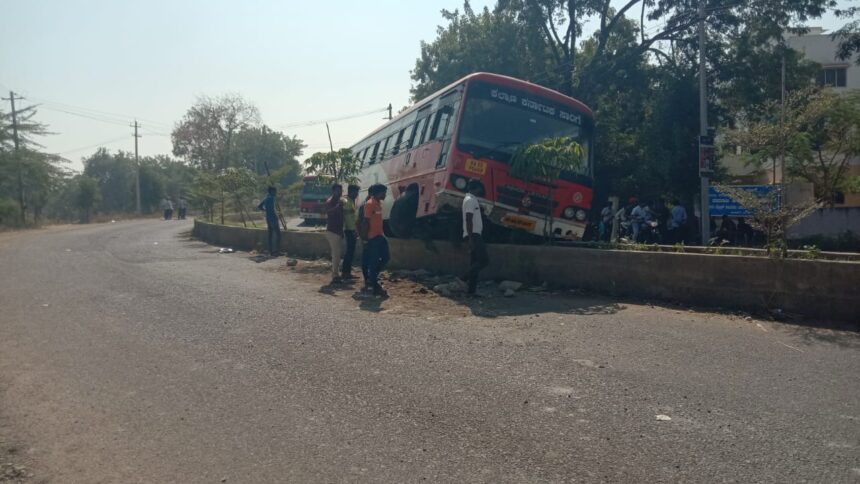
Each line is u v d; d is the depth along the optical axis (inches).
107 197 3299.7
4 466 169.6
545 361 253.9
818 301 314.0
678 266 363.6
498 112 459.5
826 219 817.5
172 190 3048.7
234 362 259.0
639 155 987.9
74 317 349.4
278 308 369.7
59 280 490.3
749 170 1219.9
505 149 452.1
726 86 981.2
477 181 442.6
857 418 192.7
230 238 850.1
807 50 1416.1
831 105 841.5
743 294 338.3
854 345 272.2
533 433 184.5
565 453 171.3
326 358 261.4
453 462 167.3
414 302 386.0
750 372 237.5
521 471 161.8
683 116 965.2
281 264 608.4
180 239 993.5
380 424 193.0
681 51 1001.5
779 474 158.2
